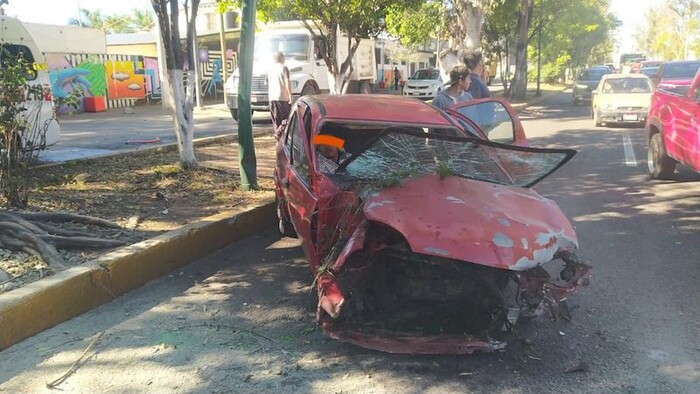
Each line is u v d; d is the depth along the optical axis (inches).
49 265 185.8
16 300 159.5
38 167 330.0
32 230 206.8
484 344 147.3
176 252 218.2
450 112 217.8
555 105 1128.8
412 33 759.7
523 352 154.4
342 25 570.9
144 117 791.7
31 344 158.6
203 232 233.1
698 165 305.7
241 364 149.3
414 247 140.8
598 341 159.9
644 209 299.4
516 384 139.7
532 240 145.6
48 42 962.7
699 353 152.6
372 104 212.2
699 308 179.3
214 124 679.7
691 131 313.7
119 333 165.6
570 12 1498.5
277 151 252.8
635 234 257.0
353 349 156.8
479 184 171.5
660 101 367.6
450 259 145.3
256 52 731.4
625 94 693.3
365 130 215.9
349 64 600.1
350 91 916.0
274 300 189.9
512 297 156.7
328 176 180.5
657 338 161.0
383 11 577.9
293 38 732.7
